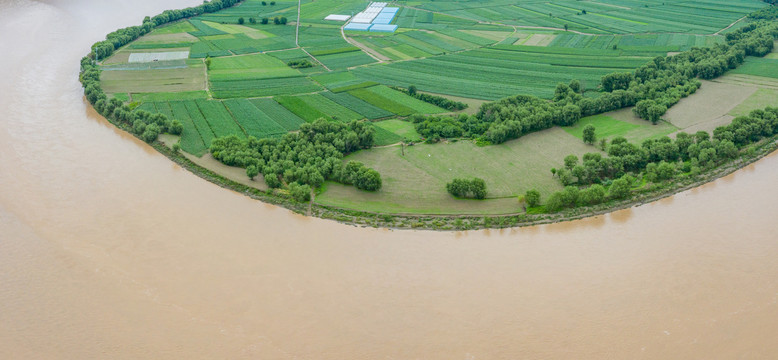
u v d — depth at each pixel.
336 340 152.62
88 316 159.12
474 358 147.38
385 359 147.12
